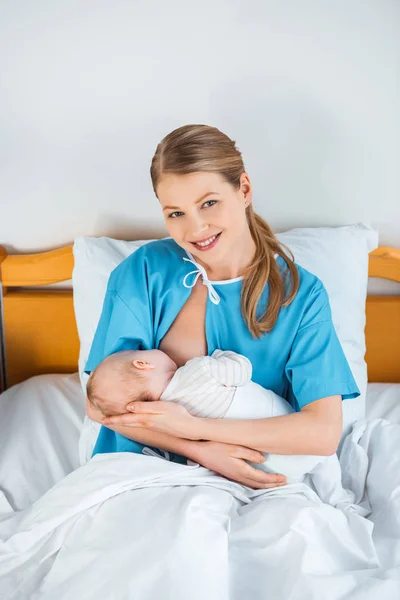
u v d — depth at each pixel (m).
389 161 1.93
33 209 1.99
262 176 1.96
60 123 1.92
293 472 1.40
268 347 1.45
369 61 1.86
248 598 1.20
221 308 1.46
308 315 1.44
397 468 1.50
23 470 1.61
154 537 1.19
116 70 1.88
